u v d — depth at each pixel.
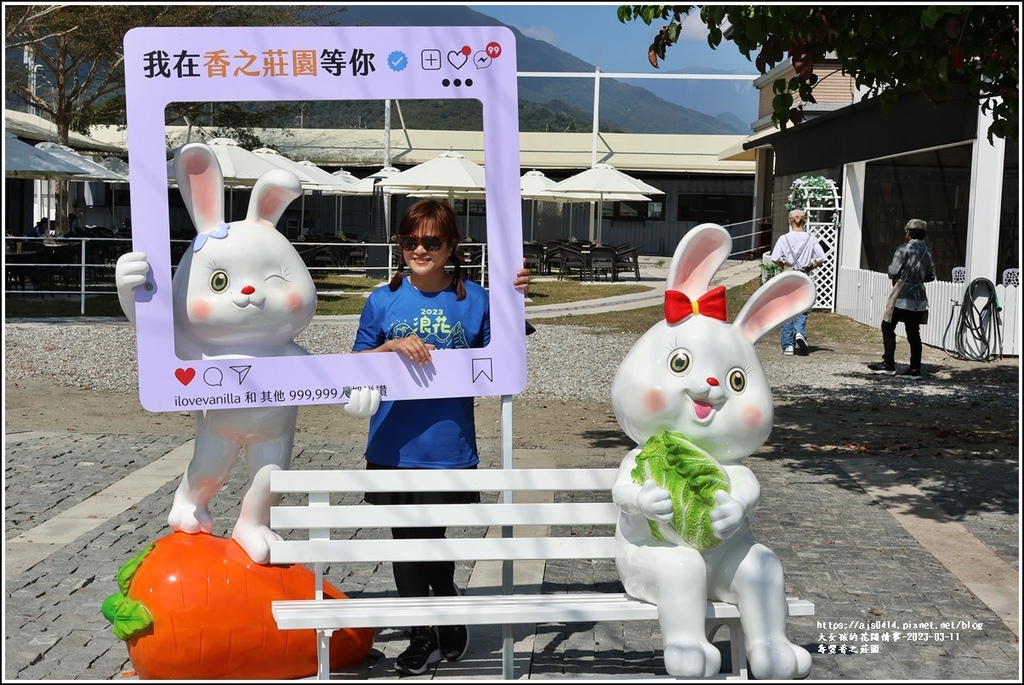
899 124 18.89
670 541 4.31
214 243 4.37
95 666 4.70
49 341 15.02
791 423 10.74
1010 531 7.03
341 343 13.49
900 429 10.47
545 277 29.12
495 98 4.54
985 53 7.32
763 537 6.83
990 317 15.23
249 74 4.41
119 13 24.19
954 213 17.33
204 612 4.34
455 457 4.71
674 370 4.36
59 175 21.52
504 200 4.57
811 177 22.50
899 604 5.68
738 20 7.29
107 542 6.47
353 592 5.69
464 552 4.47
